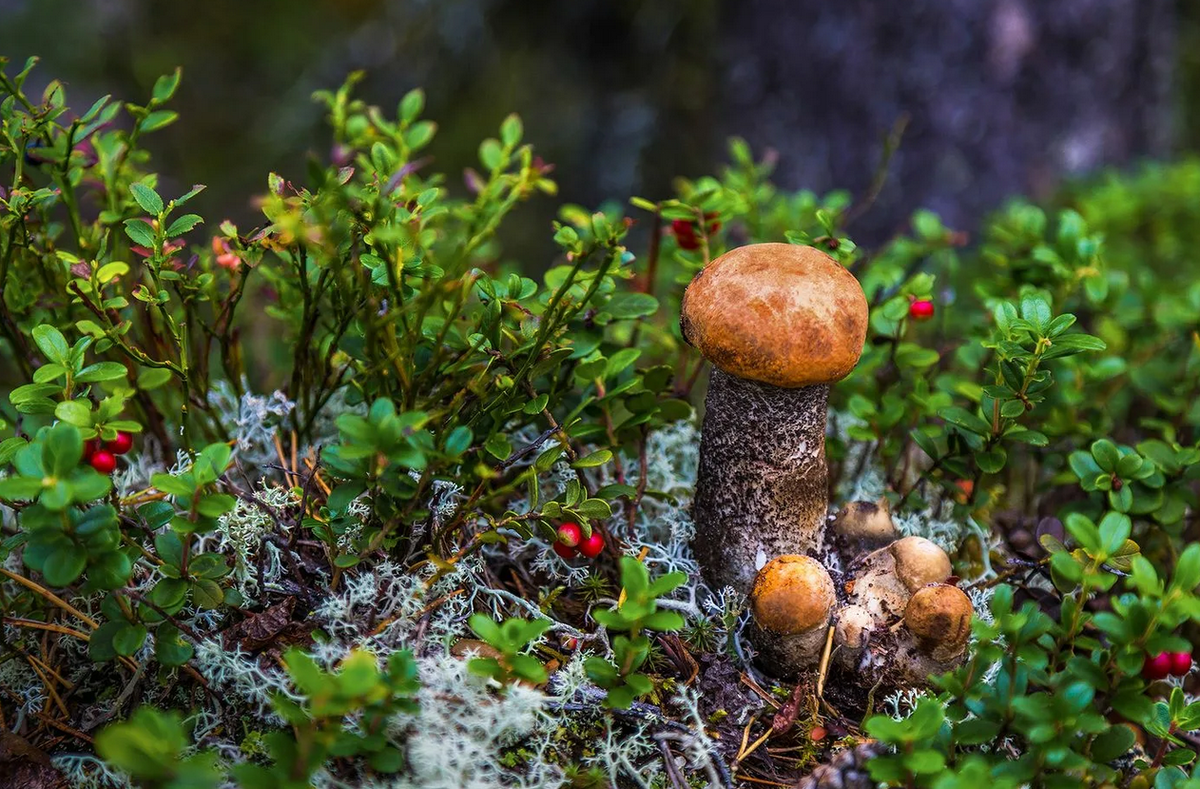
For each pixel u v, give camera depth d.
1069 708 0.71
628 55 1.68
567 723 0.75
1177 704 0.73
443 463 0.74
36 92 1.48
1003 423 0.79
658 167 1.67
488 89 1.80
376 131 0.88
